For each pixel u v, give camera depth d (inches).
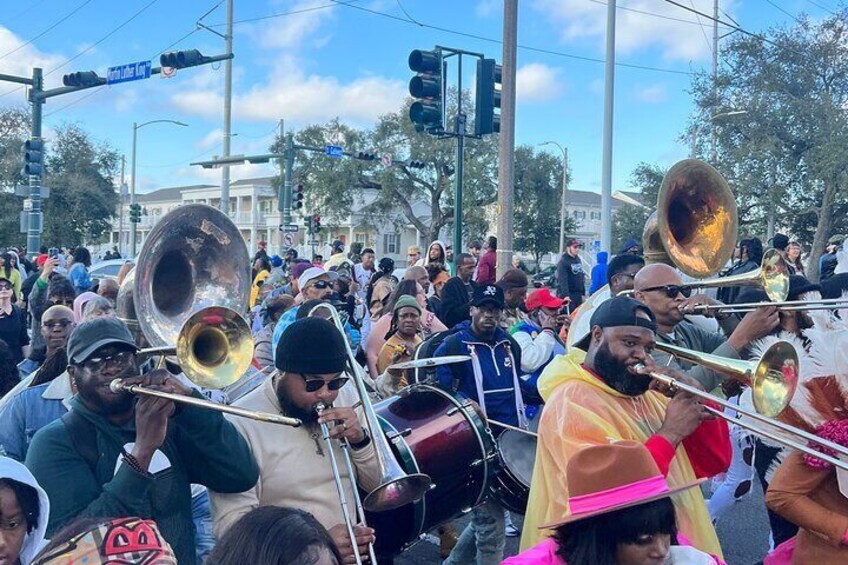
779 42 1003.3
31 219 668.1
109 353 107.1
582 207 2989.7
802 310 144.1
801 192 1035.9
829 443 103.7
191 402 98.0
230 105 1026.7
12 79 638.5
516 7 397.4
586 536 87.6
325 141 1632.6
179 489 110.1
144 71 581.9
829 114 975.6
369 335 273.3
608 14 564.1
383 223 1748.3
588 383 119.3
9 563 93.2
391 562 137.5
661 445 110.7
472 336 196.4
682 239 188.9
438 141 1555.1
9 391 160.9
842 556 115.1
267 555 67.0
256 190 2578.7
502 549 173.6
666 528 87.0
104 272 722.2
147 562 70.2
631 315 117.4
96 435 108.6
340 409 115.6
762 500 246.2
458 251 414.6
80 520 74.7
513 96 401.1
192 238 147.9
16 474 93.4
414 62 380.2
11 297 319.3
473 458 145.1
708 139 1068.5
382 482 115.7
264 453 116.0
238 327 112.3
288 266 666.2
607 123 564.1
